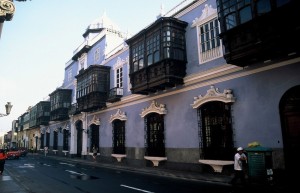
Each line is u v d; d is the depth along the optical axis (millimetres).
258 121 10773
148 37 16141
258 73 10969
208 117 13375
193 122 14047
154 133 17359
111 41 25656
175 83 14602
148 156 17109
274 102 10281
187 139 14320
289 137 9805
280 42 8852
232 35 10531
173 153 15211
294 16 8523
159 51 14922
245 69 11477
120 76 22109
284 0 8875
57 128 38438
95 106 23141
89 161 24453
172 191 9164
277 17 8922
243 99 11484
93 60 27875
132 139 19438
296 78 9625
